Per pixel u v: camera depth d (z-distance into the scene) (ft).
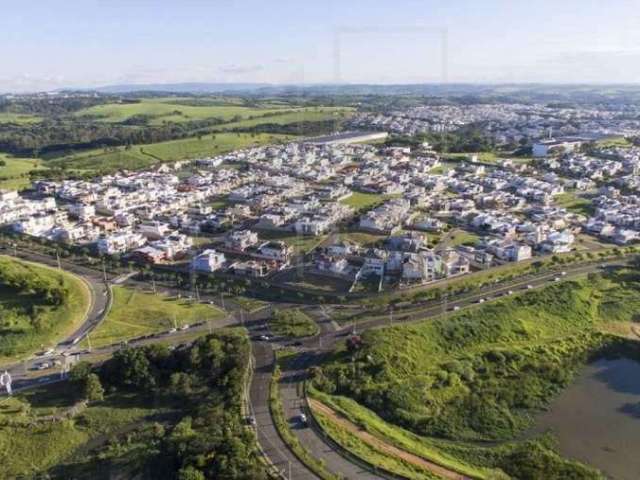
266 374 550.36
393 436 474.90
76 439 484.74
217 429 458.50
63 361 586.04
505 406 536.42
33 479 444.14
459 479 424.46
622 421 517.14
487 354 608.19
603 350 634.43
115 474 439.63
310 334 629.10
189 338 623.77
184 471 407.03
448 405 533.14
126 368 543.39
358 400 531.50
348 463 426.51
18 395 533.55
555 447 482.28
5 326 650.84
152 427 487.20
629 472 452.35
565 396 556.10
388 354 580.30
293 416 481.87
